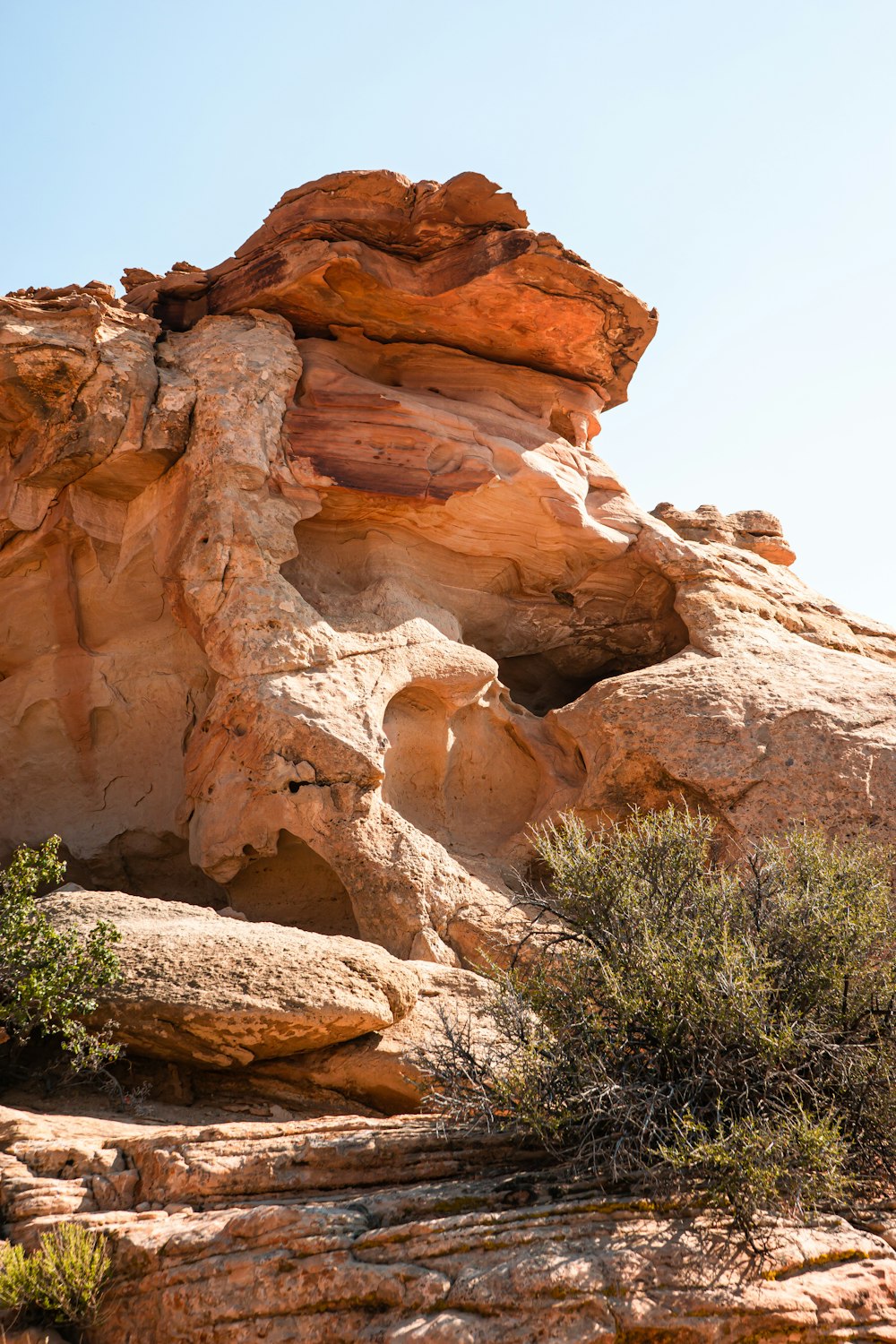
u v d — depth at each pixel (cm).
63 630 1151
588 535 1252
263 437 1119
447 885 1001
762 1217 574
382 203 1176
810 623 1311
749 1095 630
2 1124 664
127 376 1087
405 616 1152
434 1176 630
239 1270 553
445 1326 508
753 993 639
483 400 1295
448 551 1232
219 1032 746
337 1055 784
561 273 1205
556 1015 676
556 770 1166
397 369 1292
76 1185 619
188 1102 764
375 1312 531
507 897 1031
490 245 1184
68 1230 582
